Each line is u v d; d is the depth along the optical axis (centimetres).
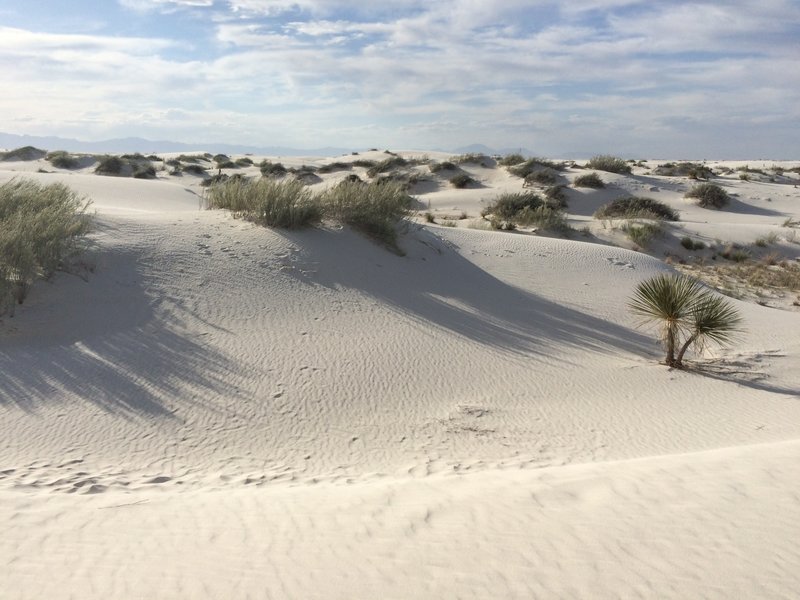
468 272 1689
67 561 413
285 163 5894
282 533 454
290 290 1272
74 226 1277
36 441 704
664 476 511
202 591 366
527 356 1156
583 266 1906
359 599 347
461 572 369
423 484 578
